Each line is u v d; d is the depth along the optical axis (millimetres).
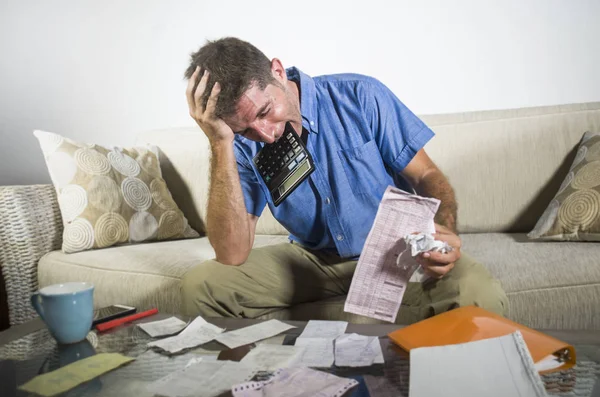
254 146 1355
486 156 1695
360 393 565
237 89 1093
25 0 2420
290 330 807
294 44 2199
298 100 1299
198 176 1976
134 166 1858
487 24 1981
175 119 2348
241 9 2236
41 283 1641
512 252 1336
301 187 1304
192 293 1218
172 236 1835
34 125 2475
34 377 668
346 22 2127
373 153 1309
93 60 2398
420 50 2062
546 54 1945
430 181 1308
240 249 1293
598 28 1885
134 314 955
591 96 1931
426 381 558
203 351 728
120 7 2348
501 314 1030
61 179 1699
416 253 897
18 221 1648
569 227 1398
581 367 597
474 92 2029
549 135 1663
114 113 2406
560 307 1105
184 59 2307
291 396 551
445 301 1032
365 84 1329
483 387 533
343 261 1355
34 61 2441
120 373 659
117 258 1530
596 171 1431
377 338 736
